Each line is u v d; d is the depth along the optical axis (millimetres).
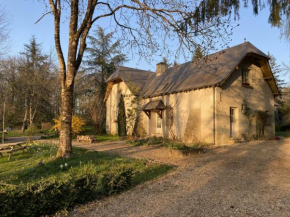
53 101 24359
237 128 13570
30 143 12242
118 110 20828
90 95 25484
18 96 26578
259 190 4785
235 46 14867
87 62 26453
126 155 9078
